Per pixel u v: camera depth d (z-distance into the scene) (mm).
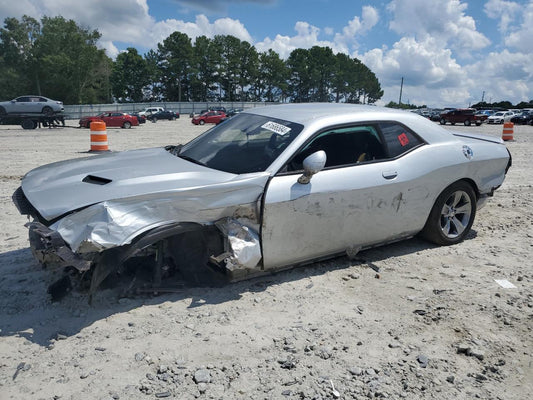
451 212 4898
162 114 53219
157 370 2689
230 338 3051
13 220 5691
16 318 3203
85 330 3080
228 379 2627
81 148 15070
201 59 110688
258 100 119688
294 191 3662
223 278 3793
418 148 4492
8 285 3676
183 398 2455
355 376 2689
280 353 2902
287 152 3764
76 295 3510
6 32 75500
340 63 127188
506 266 4449
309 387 2574
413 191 4363
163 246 3568
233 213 3506
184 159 4078
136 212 3115
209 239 3646
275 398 2480
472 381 2686
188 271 3648
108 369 2680
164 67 109062
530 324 3342
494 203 7152
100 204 2998
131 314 3301
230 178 3531
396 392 2561
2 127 31578
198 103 79125
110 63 85938
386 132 4344
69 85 77812
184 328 3148
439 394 2557
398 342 3072
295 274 4102
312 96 126750
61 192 3211
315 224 3842
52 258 2924
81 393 2463
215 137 4375
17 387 2498
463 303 3650
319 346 2988
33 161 11281
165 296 3582
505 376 2740
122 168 3660
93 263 3129
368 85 140375
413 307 3576
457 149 4719
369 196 4066
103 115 33688
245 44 112750
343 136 4098
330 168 3922
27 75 78062
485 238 5309
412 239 5164
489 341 3105
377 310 3512
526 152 14969
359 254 4652
